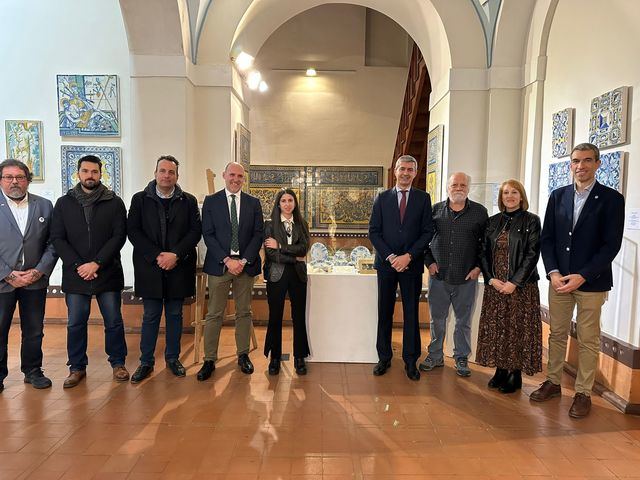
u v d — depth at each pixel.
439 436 2.79
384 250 3.57
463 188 3.60
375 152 8.85
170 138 4.72
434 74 5.60
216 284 3.62
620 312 3.34
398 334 4.92
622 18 3.33
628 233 3.25
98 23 4.94
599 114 3.58
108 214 3.47
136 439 2.70
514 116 4.88
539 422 2.98
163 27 4.49
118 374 3.56
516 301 3.32
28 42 4.96
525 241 3.30
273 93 8.75
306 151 8.83
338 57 8.72
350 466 2.46
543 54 4.51
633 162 3.21
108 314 3.57
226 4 4.87
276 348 3.72
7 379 3.56
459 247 3.64
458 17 4.86
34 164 5.03
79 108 4.96
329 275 4.01
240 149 5.55
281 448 2.62
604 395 3.35
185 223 3.62
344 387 3.49
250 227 3.69
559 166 4.15
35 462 2.45
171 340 3.72
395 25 8.80
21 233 3.31
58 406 3.11
